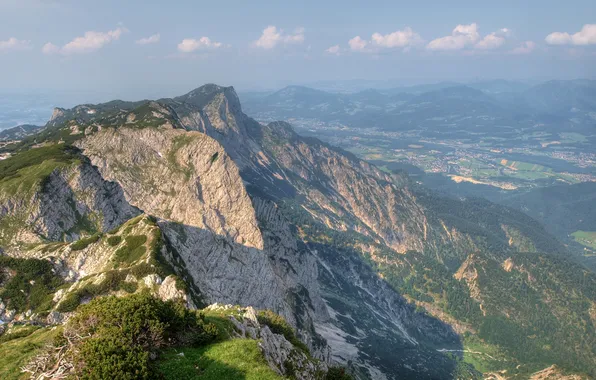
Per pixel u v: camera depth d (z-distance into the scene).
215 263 132.25
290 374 52.53
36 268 100.88
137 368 34.00
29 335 58.47
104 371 32.28
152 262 92.50
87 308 40.97
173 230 122.38
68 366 35.28
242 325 54.62
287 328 73.75
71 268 103.31
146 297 43.59
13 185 132.88
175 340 43.59
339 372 67.88
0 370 42.41
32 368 38.50
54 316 84.31
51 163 144.88
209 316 53.31
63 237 130.62
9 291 95.38
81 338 37.62
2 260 102.19
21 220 126.56
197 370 39.16
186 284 89.75
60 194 138.38
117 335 36.91
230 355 42.06
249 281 141.50
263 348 47.84
